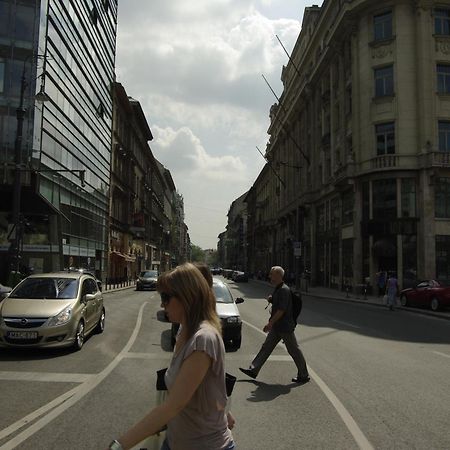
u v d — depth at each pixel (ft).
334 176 139.54
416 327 54.95
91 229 138.21
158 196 322.96
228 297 41.06
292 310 27.14
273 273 27.30
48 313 33.47
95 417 19.80
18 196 65.82
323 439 17.65
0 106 89.97
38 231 102.42
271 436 17.93
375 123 120.16
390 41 120.06
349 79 134.31
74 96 117.19
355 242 123.13
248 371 26.76
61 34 105.70
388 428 18.95
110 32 163.53
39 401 22.07
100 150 150.10
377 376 28.55
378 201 117.80
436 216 111.04
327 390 25.00
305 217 183.21
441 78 117.39
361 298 107.86
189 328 8.38
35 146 91.25
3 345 32.55
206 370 7.89
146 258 264.11
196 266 9.12
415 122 115.75
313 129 175.22
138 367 30.01
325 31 163.53
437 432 18.53
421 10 117.29
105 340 40.93
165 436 8.51
